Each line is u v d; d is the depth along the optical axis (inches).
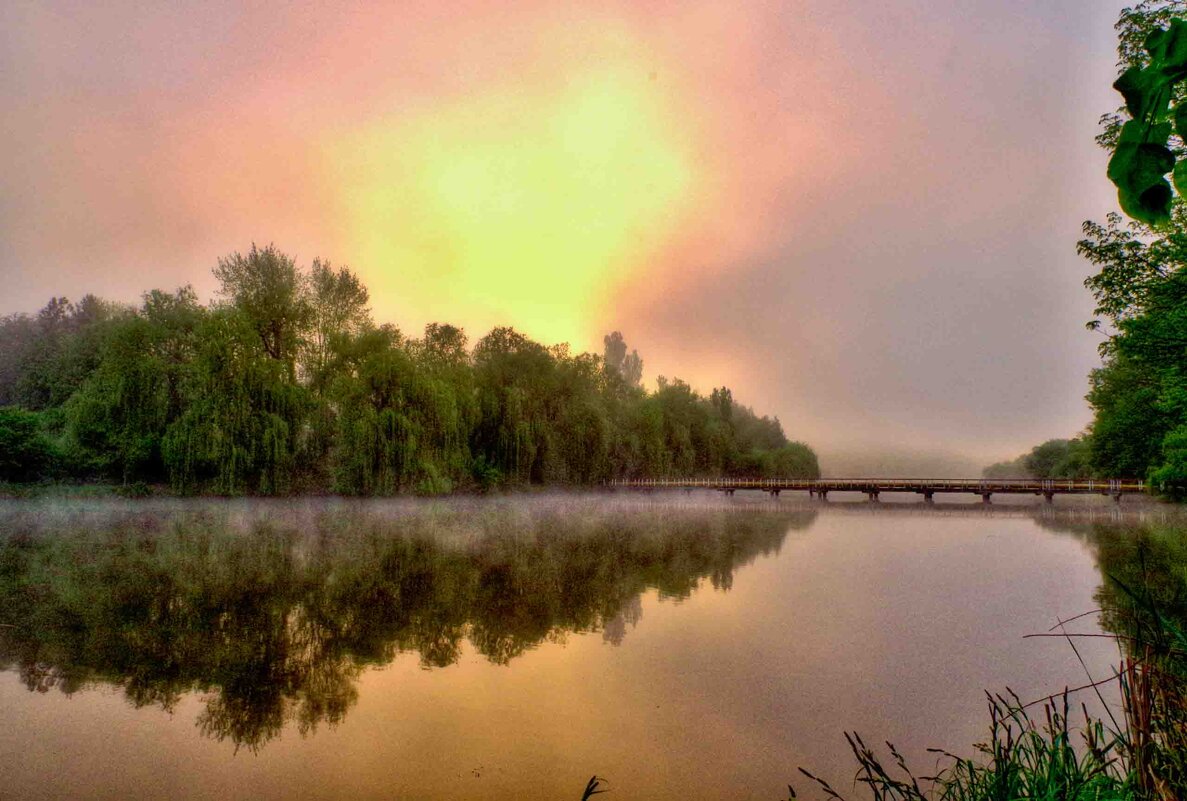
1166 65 60.3
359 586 745.6
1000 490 2511.1
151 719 379.6
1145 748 125.4
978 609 633.6
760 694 407.5
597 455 2155.5
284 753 335.3
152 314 1403.8
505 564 905.5
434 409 1491.1
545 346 2151.8
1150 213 63.0
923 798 153.8
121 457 1317.7
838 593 721.0
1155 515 1724.9
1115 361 1151.6
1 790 297.0
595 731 355.9
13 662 475.8
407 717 379.9
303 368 1487.5
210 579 773.3
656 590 738.2
